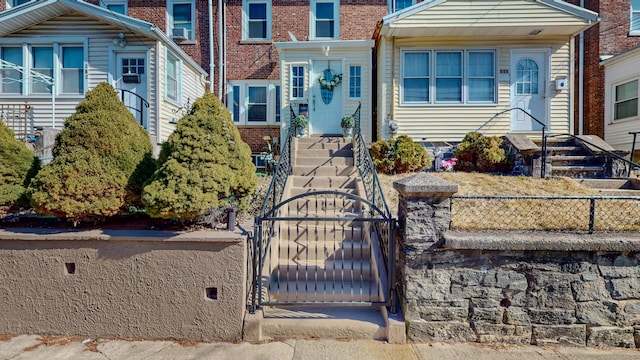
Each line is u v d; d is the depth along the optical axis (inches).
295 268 167.5
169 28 471.2
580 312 131.9
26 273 136.6
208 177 135.5
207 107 151.7
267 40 464.1
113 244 135.1
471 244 128.3
